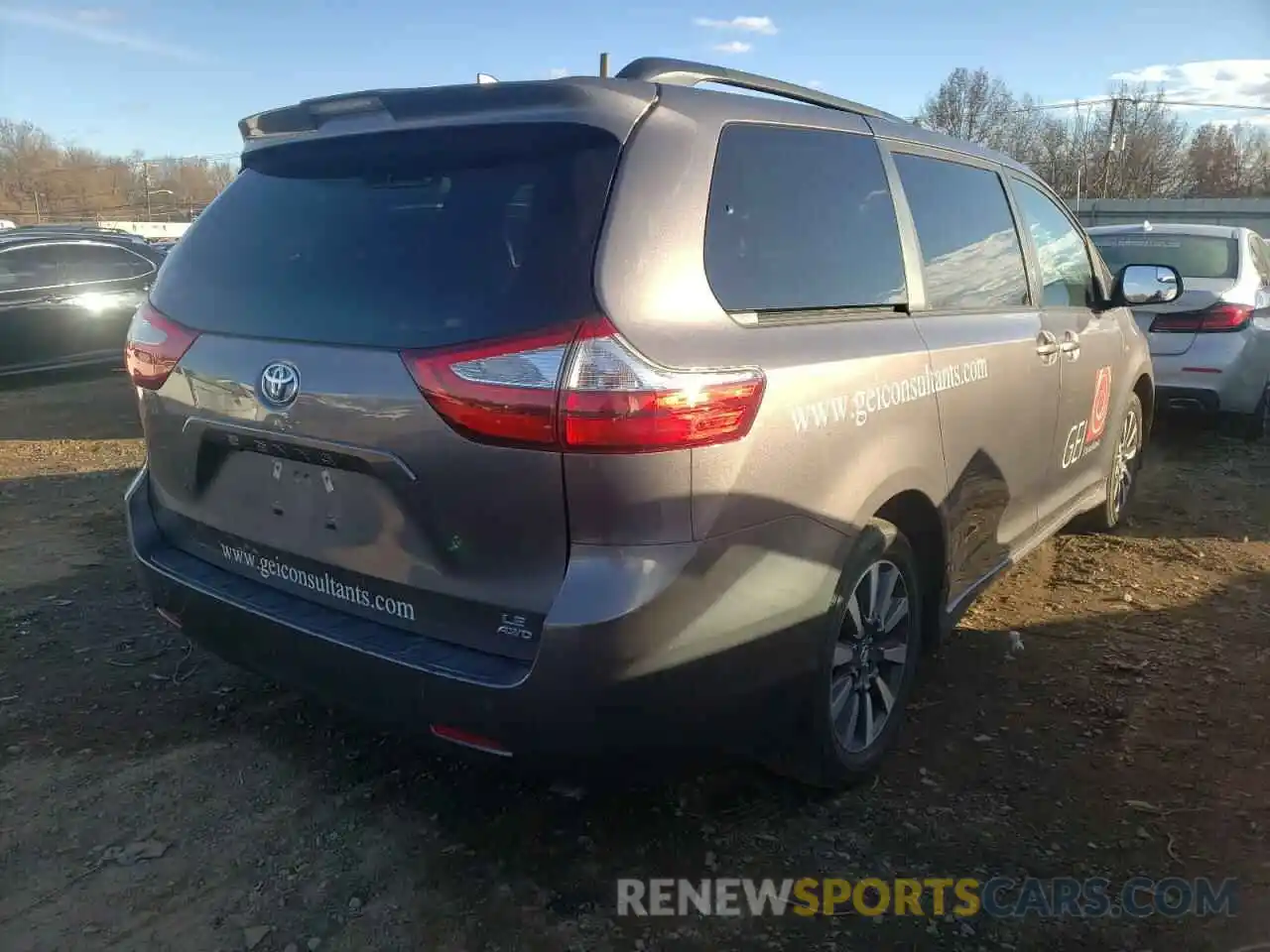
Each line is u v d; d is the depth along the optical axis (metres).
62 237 9.90
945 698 3.62
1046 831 2.87
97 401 9.55
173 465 2.96
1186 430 8.16
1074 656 3.95
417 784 3.05
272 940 2.41
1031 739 3.34
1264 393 7.64
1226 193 68.25
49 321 9.59
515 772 2.38
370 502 2.44
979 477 3.46
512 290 2.26
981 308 3.60
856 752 2.99
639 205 2.31
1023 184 4.27
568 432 2.13
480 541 2.28
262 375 2.56
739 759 2.66
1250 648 4.02
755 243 2.58
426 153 2.56
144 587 3.08
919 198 3.37
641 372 2.16
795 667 2.56
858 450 2.70
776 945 2.43
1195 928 2.50
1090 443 4.68
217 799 2.95
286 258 2.69
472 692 2.28
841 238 2.91
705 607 2.28
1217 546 5.26
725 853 2.76
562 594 2.18
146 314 2.98
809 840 2.82
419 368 2.27
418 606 2.43
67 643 3.94
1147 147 65.75
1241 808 2.97
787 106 2.89
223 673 3.71
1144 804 2.98
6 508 5.77
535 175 2.39
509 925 2.48
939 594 3.34
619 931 2.47
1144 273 4.77
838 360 2.65
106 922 2.46
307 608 2.66
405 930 2.46
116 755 3.17
